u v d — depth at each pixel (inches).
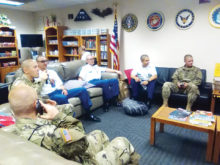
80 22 197.3
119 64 179.3
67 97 103.7
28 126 31.9
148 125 104.1
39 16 233.6
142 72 133.6
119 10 168.6
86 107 109.3
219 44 130.0
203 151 78.0
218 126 69.9
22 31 232.5
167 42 149.9
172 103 134.3
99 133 53.9
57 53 210.5
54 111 36.4
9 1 171.5
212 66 135.3
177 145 82.9
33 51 236.4
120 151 43.4
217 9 126.0
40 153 22.4
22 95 33.2
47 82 101.6
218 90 115.4
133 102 123.0
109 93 127.3
